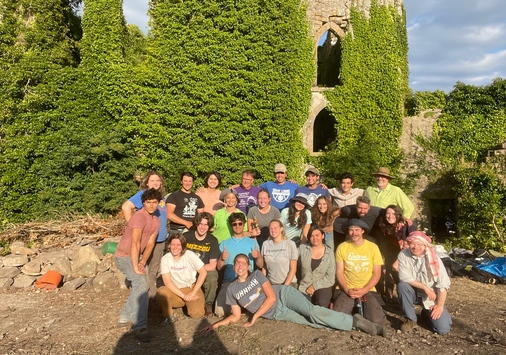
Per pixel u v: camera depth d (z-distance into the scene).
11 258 8.28
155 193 5.63
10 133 13.09
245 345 5.12
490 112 14.48
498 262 8.31
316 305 5.80
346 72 15.91
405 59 17.30
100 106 14.42
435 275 5.51
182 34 14.28
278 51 14.98
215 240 6.52
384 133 15.56
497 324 5.83
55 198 13.06
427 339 5.31
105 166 13.60
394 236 6.79
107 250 7.74
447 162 14.71
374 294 6.11
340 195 7.65
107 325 5.86
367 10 16.03
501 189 12.04
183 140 14.22
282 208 7.93
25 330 5.71
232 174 14.45
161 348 5.12
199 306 6.04
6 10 13.95
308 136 15.88
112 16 14.57
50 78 13.79
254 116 14.76
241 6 14.55
